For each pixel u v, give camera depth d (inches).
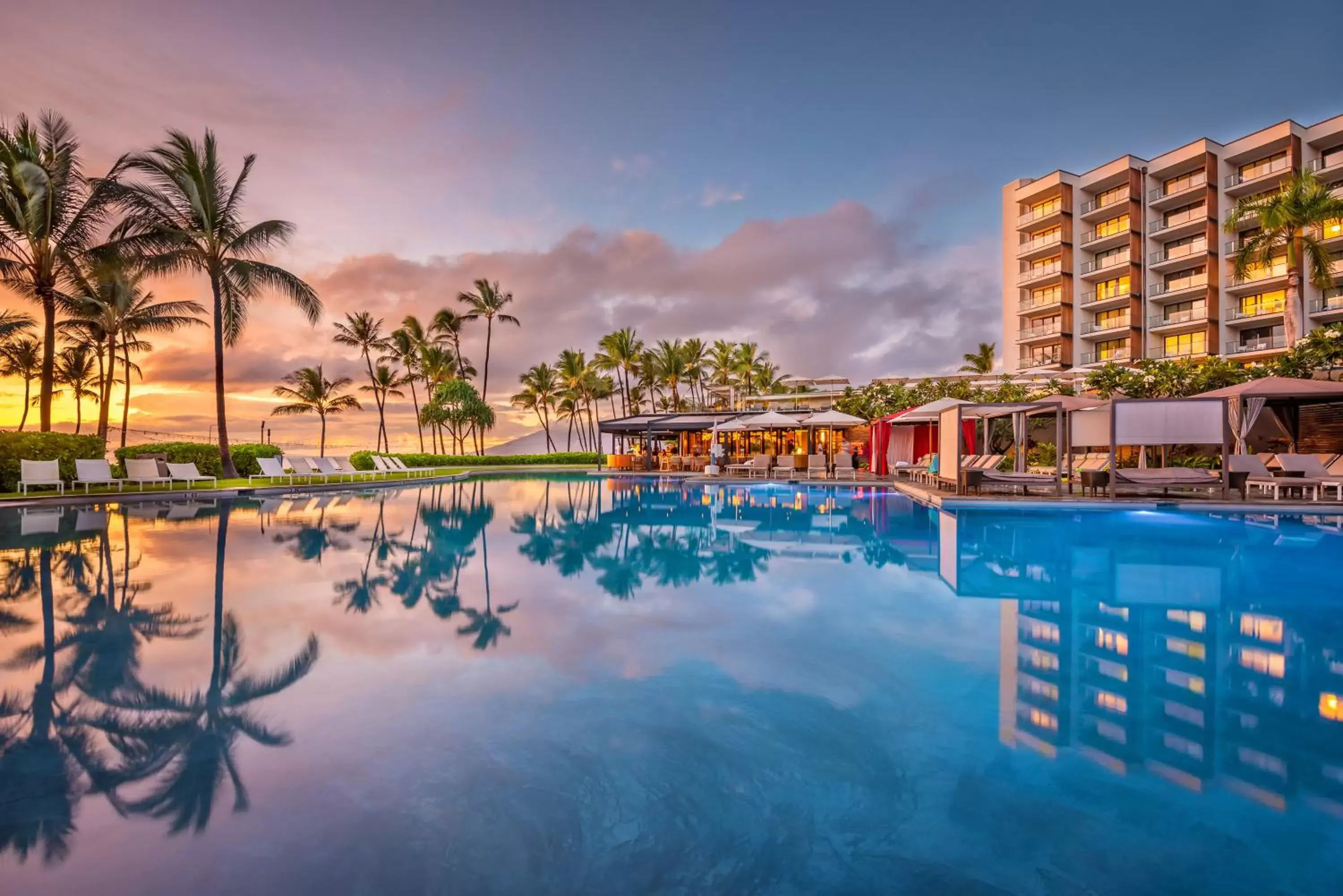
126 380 1139.9
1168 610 189.6
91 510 525.7
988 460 631.8
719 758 97.6
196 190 733.9
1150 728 108.6
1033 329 1941.4
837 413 912.9
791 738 104.7
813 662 142.9
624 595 212.8
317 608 194.9
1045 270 1872.5
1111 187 1804.9
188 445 780.6
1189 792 87.9
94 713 114.7
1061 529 388.8
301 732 106.8
